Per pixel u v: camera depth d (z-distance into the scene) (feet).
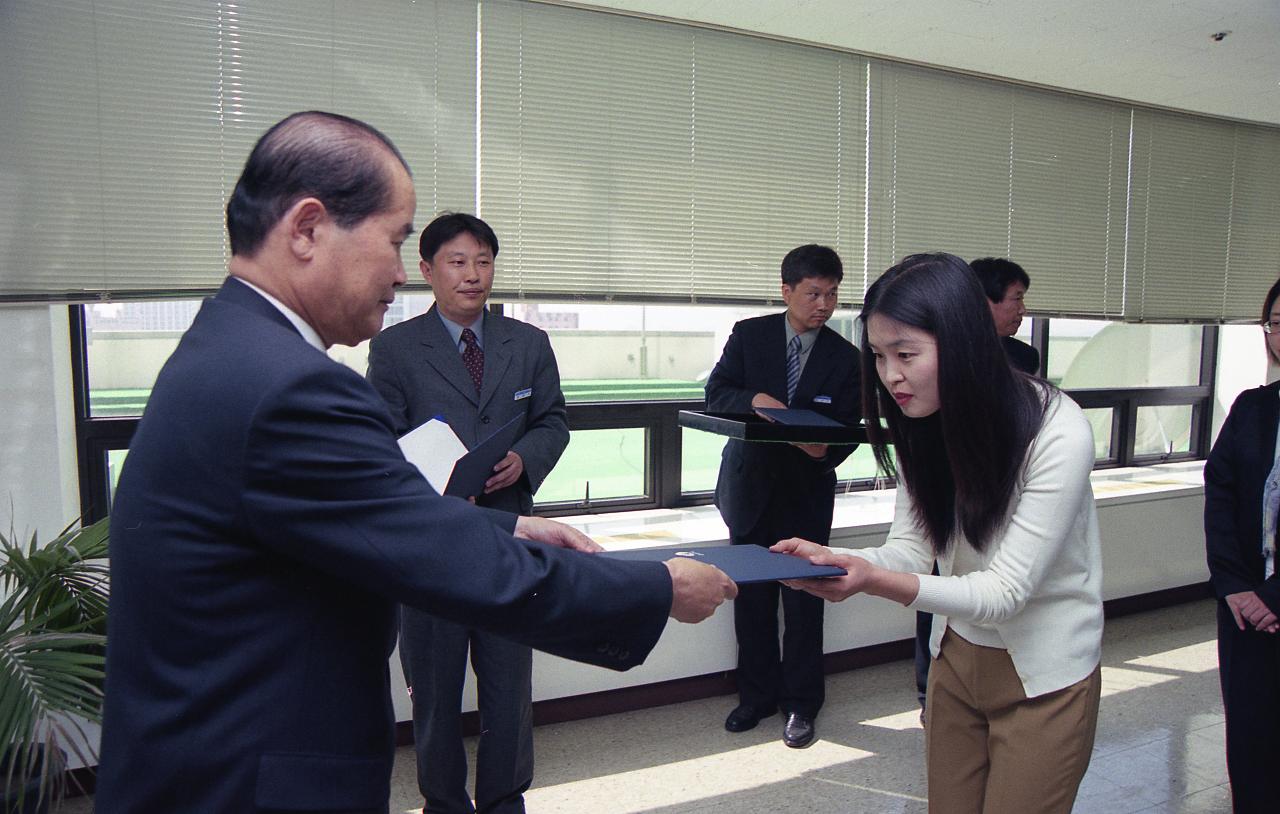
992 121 11.48
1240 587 6.46
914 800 7.77
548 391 7.49
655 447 10.77
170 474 2.57
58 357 7.72
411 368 6.97
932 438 4.35
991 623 4.10
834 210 10.64
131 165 7.63
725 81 9.89
